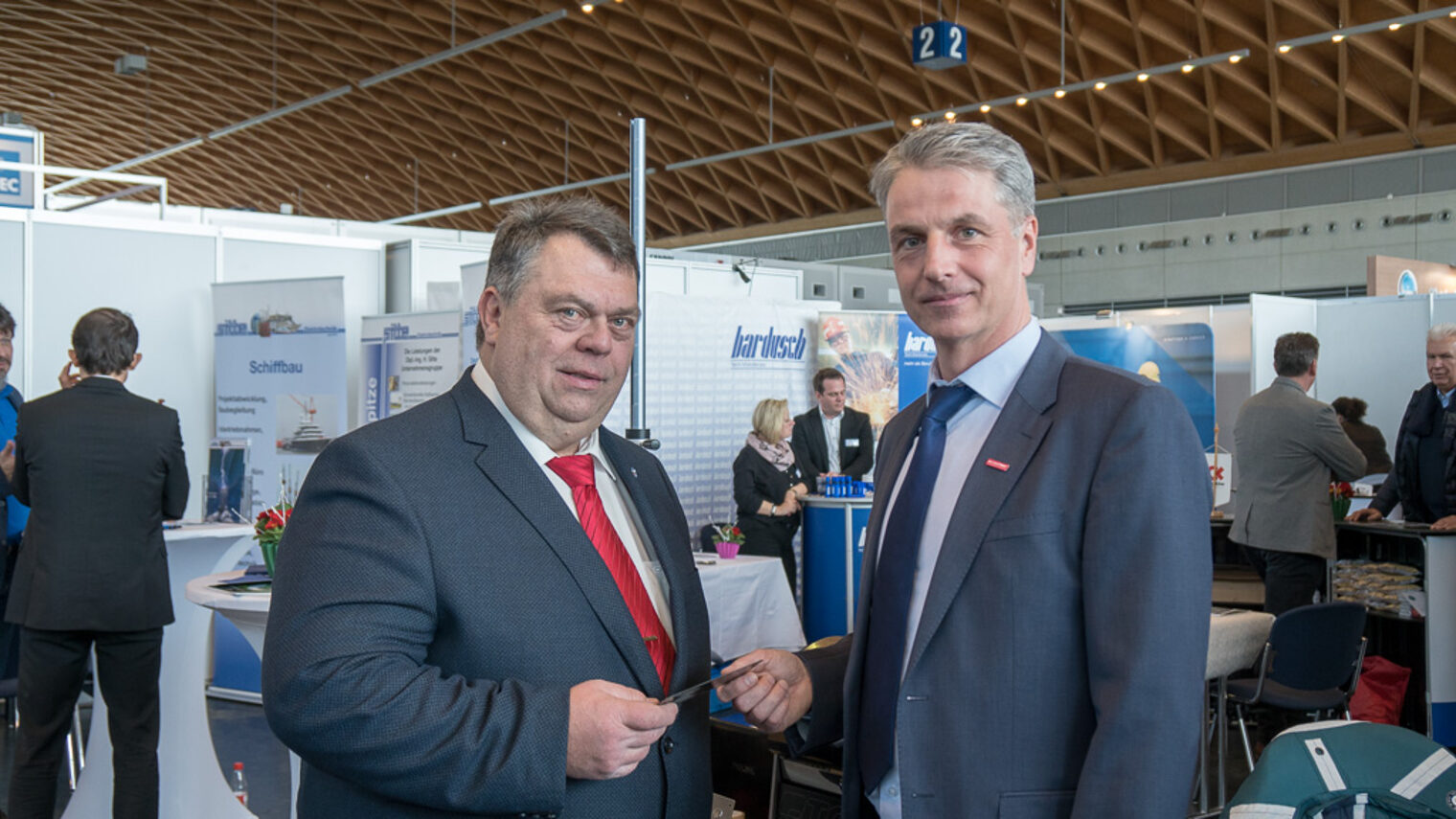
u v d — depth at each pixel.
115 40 19.69
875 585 1.46
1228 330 8.17
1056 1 13.66
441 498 1.28
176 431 3.43
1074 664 1.24
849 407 7.03
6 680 3.79
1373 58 13.37
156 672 3.37
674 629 1.45
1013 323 1.37
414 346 6.02
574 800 1.27
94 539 3.22
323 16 18.44
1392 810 1.54
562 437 1.38
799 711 1.49
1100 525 1.21
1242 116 14.82
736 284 8.45
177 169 25.56
